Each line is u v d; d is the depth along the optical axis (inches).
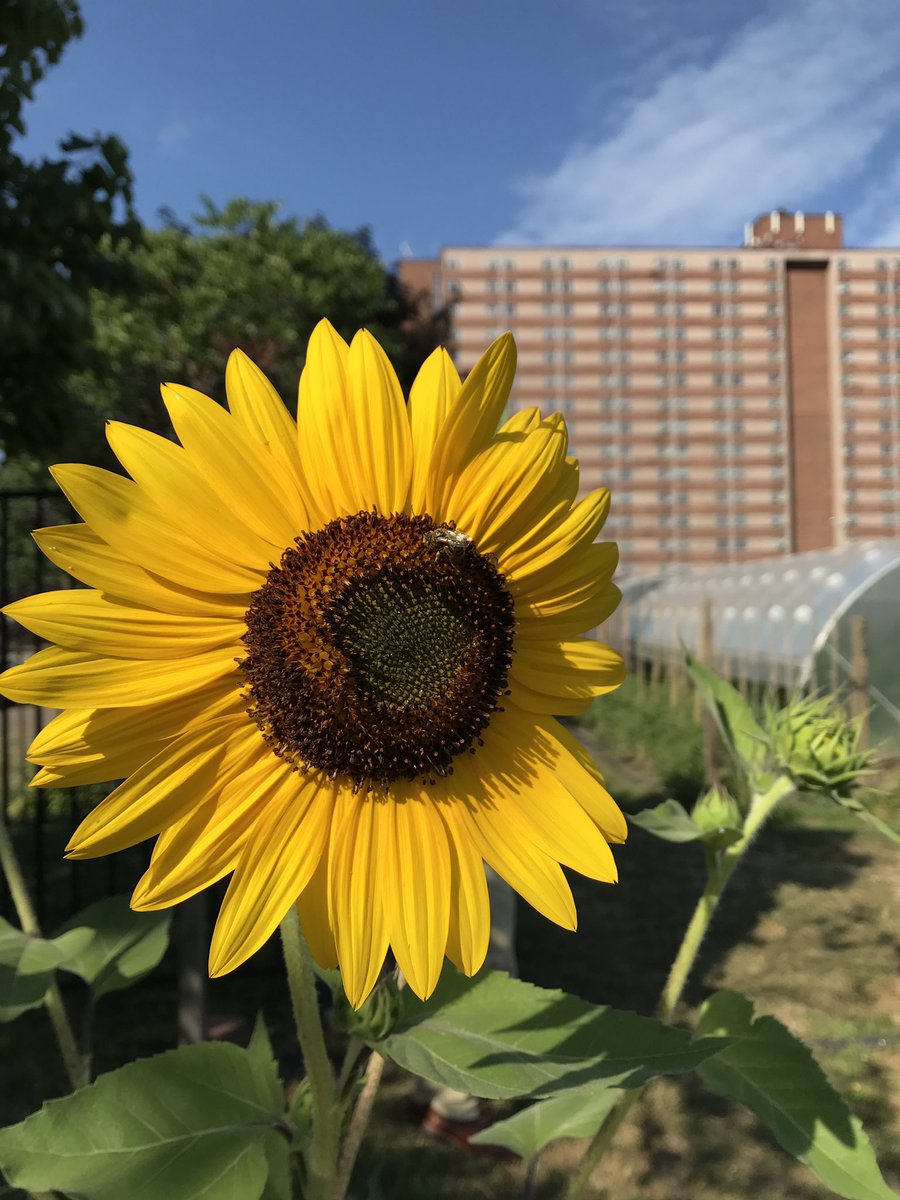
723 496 1712.6
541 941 266.4
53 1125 54.4
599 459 1712.6
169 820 59.2
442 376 63.7
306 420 61.1
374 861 62.1
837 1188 65.2
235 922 58.6
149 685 58.3
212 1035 205.3
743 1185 163.5
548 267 1733.5
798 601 586.6
